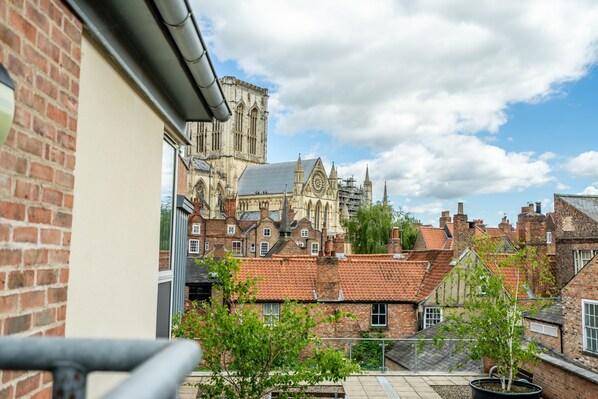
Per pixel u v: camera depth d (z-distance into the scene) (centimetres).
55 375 114
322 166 10850
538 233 3725
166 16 414
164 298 759
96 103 407
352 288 2961
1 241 243
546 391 1560
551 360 1527
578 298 1958
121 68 454
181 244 1181
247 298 1094
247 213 9875
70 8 320
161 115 611
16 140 256
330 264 2884
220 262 1104
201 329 1034
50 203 291
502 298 1409
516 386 1412
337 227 11019
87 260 395
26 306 264
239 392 1031
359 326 2877
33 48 272
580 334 1941
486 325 1390
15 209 255
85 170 387
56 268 297
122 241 479
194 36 462
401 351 2408
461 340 1487
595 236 3075
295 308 1048
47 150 288
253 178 11100
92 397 400
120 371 115
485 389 1345
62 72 308
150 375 90
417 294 2973
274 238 7206
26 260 265
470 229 3209
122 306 481
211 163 11069
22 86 262
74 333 372
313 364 1040
